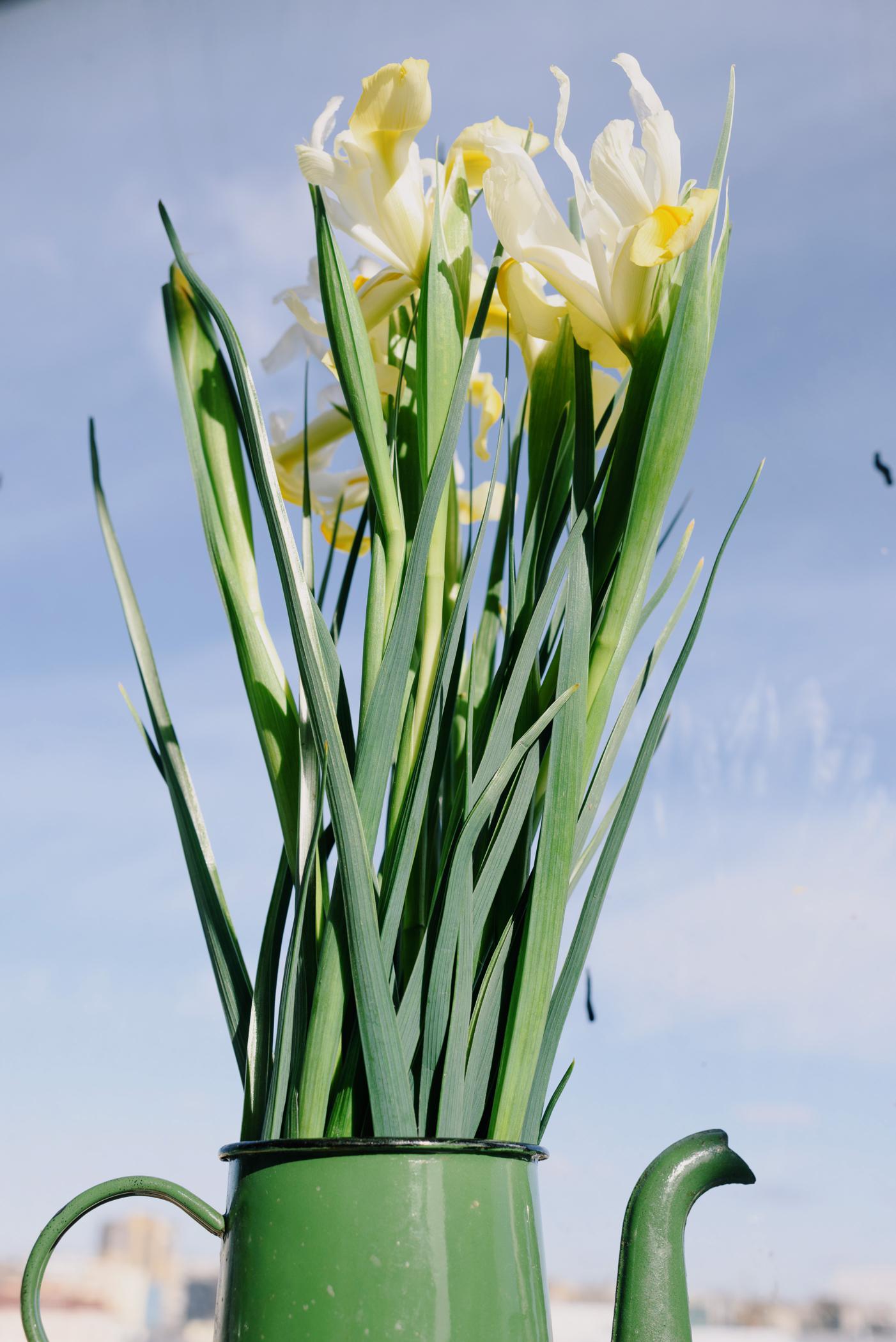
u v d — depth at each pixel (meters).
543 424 0.92
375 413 0.88
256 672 0.90
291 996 0.84
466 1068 0.84
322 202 0.89
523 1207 0.83
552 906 0.84
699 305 0.86
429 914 0.86
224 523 0.92
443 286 0.89
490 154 0.90
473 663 0.91
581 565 0.86
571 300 0.89
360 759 0.85
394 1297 0.79
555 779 0.84
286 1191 0.81
